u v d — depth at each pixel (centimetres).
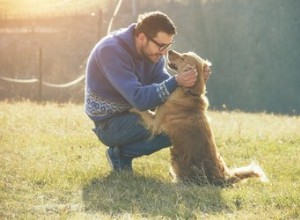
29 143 814
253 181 638
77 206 533
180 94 644
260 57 5031
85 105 670
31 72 4416
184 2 5269
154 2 5109
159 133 650
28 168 651
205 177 621
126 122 646
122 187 595
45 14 4856
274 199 563
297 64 5025
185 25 5106
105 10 4816
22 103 1617
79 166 679
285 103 4744
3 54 4569
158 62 679
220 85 4891
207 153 636
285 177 682
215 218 493
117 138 654
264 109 4666
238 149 864
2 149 763
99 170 662
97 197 555
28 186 589
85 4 4922
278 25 5247
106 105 645
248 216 504
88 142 844
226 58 5022
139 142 659
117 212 519
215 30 5144
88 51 4456
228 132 1013
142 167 700
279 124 1285
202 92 650
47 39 4631
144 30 624
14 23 4828
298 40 5153
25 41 4638
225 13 5266
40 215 497
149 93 609
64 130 982
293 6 5347
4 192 562
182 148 639
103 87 642
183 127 638
